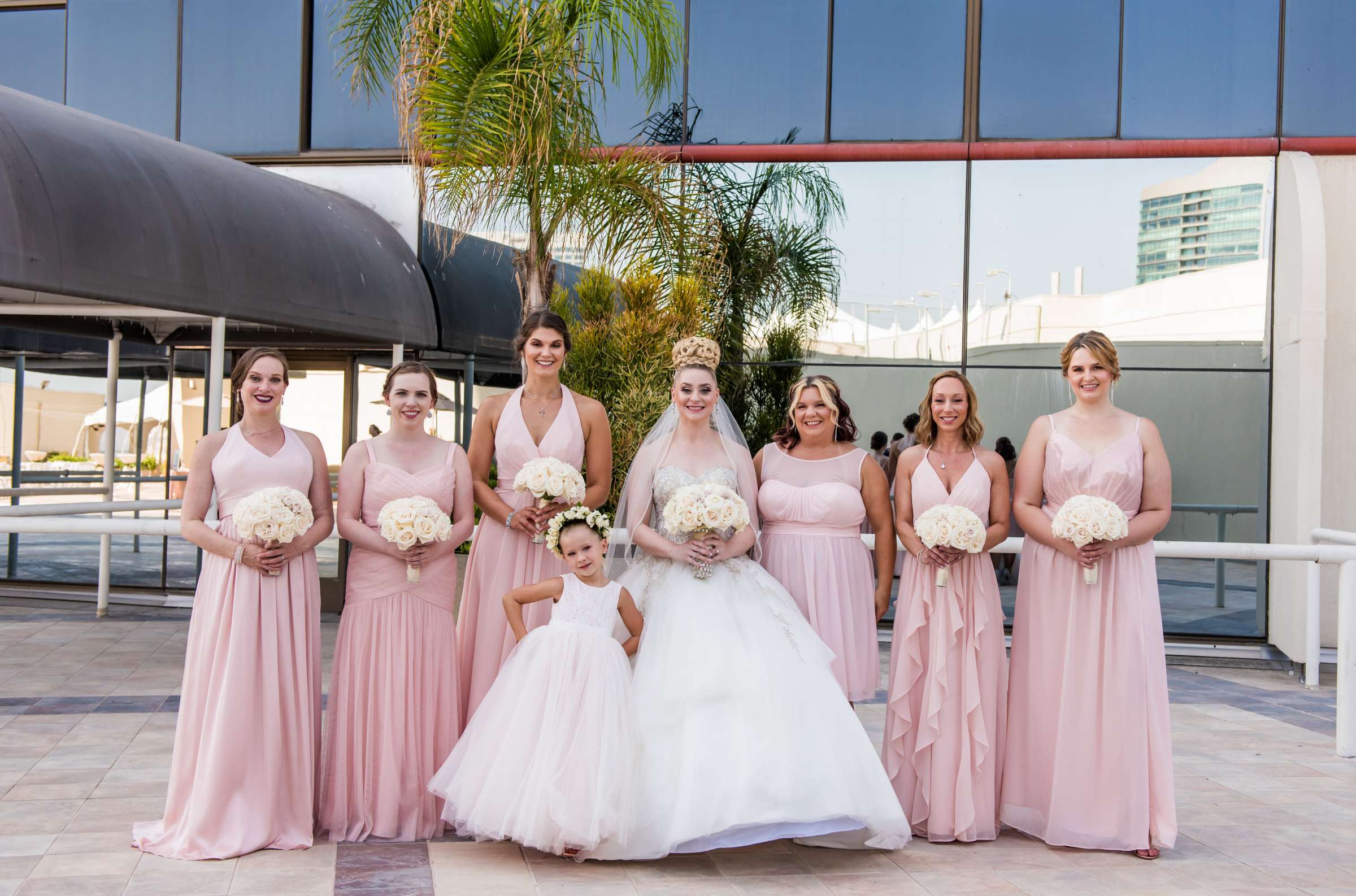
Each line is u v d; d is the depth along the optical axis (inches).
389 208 366.3
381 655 160.6
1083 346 167.9
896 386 340.5
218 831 148.5
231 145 374.3
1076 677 162.1
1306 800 185.9
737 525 158.9
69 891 133.5
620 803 144.4
